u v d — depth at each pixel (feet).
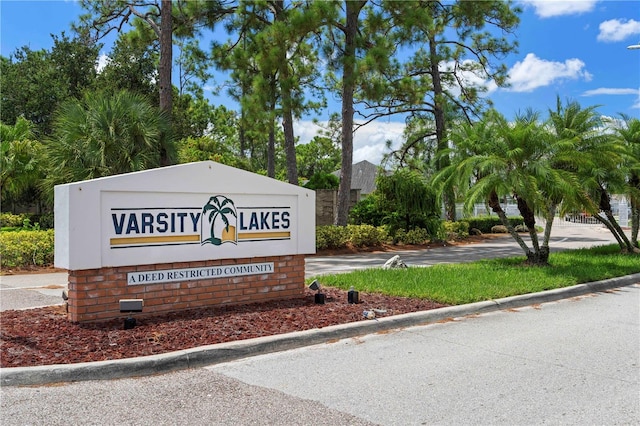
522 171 40.55
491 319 27.63
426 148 97.91
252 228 28.12
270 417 15.11
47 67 125.18
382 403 16.16
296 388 17.46
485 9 78.95
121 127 50.44
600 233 103.04
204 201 26.45
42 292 35.32
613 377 18.53
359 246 69.05
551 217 44.11
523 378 18.43
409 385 17.74
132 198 24.34
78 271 23.29
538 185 41.50
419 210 75.00
